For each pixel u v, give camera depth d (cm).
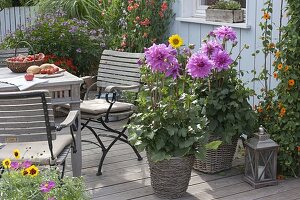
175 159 488
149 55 479
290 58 530
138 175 547
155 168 496
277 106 540
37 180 398
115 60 618
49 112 440
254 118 539
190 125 490
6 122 443
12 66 554
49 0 875
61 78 521
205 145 497
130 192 512
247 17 622
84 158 588
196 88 539
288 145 531
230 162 551
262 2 604
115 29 787
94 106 568
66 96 514
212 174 545
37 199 390
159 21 730
